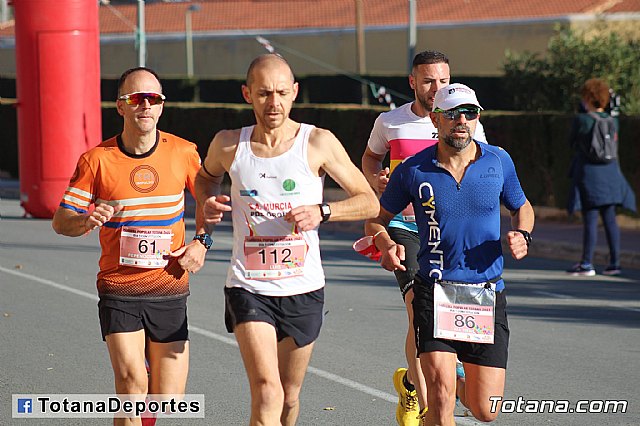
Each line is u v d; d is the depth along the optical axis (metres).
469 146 12.27
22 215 45.06
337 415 15.16
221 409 15.51
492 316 12.02
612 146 28.94
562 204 41.66
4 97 89.69
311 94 85.69
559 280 28.42
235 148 12.31
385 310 23.31
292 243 12.21
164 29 105.19
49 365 18.16
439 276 12.19
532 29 85.62
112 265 12.81
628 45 53.72
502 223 40.19
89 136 42.91
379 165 15.88
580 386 16.81
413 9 65.19
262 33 99.81
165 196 12.93
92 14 42.66
